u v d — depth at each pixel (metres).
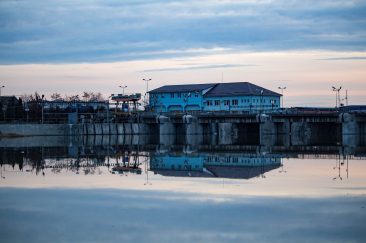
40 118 186.12
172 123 187.25
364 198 48.50
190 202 47.03
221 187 56.06
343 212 42.38
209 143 156.12
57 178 65.62
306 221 39.44
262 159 91.75
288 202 46.72
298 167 76.62
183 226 38.16
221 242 34.19
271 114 167.00
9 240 35.00
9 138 159.62
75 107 194.25
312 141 160.75
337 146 132.00
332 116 157.25
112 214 42.28
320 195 50.28
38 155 104.12
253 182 59.97
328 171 70.75
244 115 170.50
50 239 35.16
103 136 180.50
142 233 36.31
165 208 44.41
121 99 194.62
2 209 44.69
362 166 77.06
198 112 182.25
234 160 90.81
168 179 63.66
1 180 63.72
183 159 94.50
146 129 192.75
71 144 143.38
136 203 46.81
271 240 34.56
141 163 86.75
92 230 37.28
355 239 34.59
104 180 63.28
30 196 51.25
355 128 157.38
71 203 47.22
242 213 42.22
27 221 40.22
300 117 162.38
